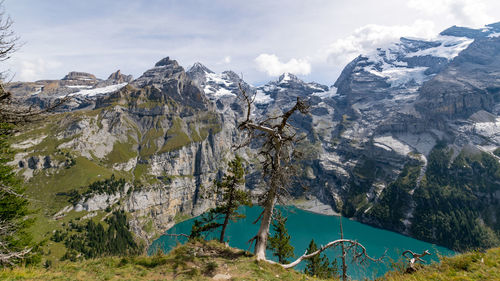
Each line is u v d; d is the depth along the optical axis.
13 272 13.94
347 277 20.81
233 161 38.06
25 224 27.08
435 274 13.08
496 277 11.22
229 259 18.06
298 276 16.77
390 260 18.09
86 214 183.75
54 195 190.50
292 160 20.03
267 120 19.89
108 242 161.88
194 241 22.08
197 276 14.97
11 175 26.83
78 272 15.09
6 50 11.68
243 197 36.34
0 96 11.48
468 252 14.84
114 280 14.28
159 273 15.49
